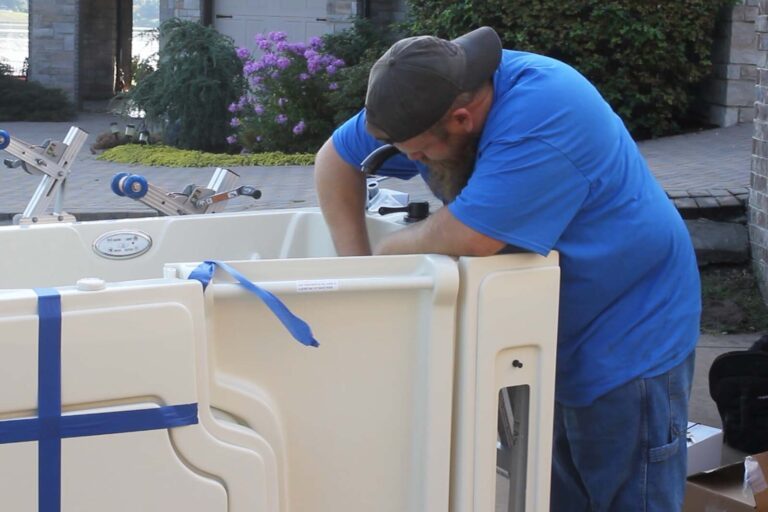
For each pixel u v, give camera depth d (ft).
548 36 34.04
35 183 31.78
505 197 7.05
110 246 10.09
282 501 6.73
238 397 6.48
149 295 5.92
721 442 13.15
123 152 38.99
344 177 9.04
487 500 7.25
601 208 7.57
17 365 5.67
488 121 7.36
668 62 34.60
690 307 8.20
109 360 5.85
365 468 7.00
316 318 6.69
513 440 7.58
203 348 6.11
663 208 8.05
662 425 8.03
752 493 10.91
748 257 22.29
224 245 10.53
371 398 6.93
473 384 7.10
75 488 5.87
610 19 33.96
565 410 8.22
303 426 6.80
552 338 7.39
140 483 6.02
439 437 7.07
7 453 5.71
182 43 40.70
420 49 7.07
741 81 35.29
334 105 38.29
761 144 21.91
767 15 21.84
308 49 39.50
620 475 8.10
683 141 33.83
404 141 7.34
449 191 8.09
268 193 29.86
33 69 59.26
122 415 5.90
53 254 9.87
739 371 13.89
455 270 6.86
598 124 7.41
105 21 67.21
